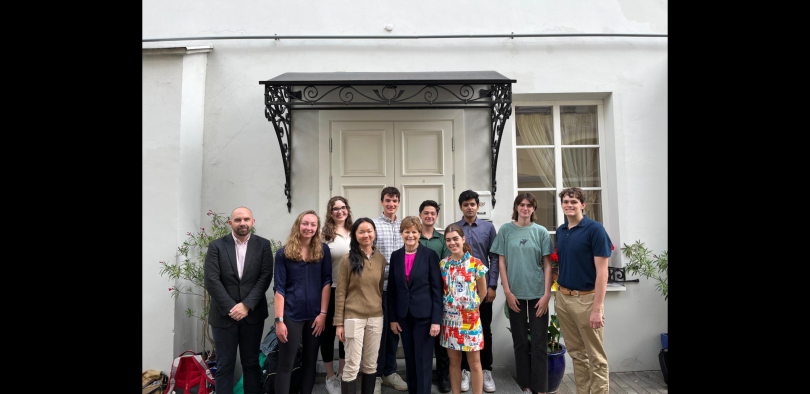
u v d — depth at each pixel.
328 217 3.19
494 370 3.64
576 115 4.18
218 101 3.89
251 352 2.81
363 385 2.76
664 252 3.83
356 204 3.86
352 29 3.99
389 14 4.02
